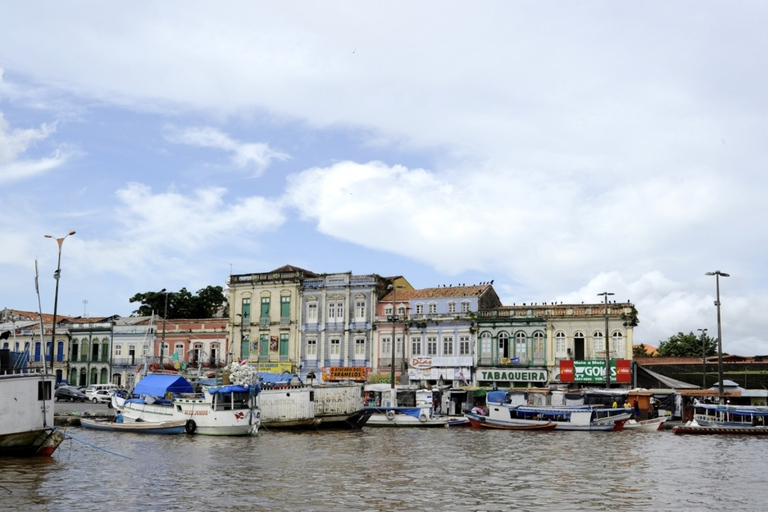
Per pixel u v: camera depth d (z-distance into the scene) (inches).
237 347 3385.8
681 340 3956.7
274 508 905.5
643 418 2481.5
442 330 3083.2
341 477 1162.0
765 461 1433.3
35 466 1230.9
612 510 924.0
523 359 2947.8
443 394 2743.6
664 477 1206.9
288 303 3326.8
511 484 1117.1
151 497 965.2
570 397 2527.1
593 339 2866.6
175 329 3538.4
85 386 3592.5
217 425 1811.0
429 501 967.6
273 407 2089.1
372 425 2367.1
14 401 1286.9
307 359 3262.8
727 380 2758.4
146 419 1968.5
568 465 1353.3
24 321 3895.2
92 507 898.1
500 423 2266.2
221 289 4222.4
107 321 3695.9
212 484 1071.6
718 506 955.3
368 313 3191.4
